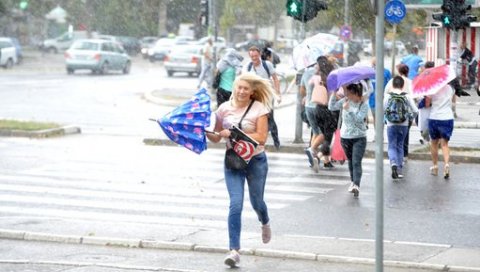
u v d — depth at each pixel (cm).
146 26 16425
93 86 9012
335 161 3762
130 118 5916
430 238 2375
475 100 7594
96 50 10925
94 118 5866
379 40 1486
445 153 3403
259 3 14600
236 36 16950
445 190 3152
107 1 16125
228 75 4078
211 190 3144
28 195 2997
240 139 2016
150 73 11788
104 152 4103
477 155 3853
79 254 2141
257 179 2052
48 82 9450
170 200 2939
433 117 3378
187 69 10812
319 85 3538
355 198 3000
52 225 2428
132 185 3225
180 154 4059
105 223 2480
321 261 2094
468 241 2342
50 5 15725
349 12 9362
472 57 8144
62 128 4816
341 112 3400
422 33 10350
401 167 3450
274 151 4147
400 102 3309
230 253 2020
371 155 4006
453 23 5438
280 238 2294
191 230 2392
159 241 2239
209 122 2012
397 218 2655
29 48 15400
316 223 2575
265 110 2047
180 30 16588
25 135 4666
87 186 3192
